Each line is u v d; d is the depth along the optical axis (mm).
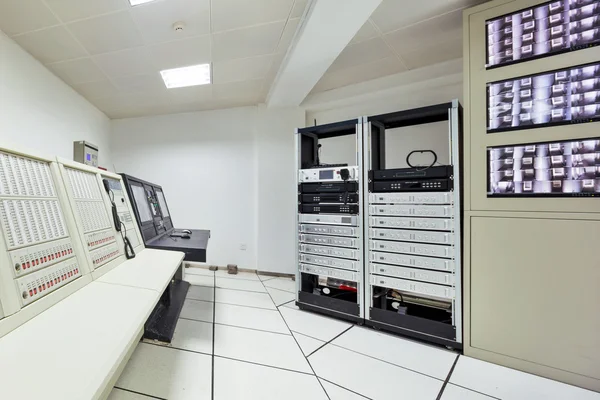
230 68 2920
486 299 1688
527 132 1585
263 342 1858
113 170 4223
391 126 2326
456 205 1805
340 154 3518
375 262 2086
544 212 1535
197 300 2625
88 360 602
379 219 2072
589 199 1432
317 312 2395
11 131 2348
